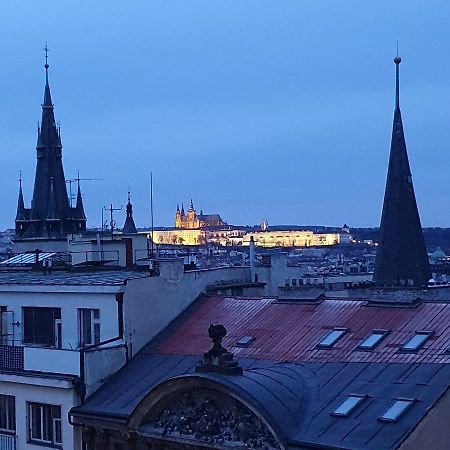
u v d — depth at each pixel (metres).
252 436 34.78
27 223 161.00
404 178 73.62
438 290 59.28
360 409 34.09
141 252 75.00
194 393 37.31
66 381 44.78
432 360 35.97
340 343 40.78
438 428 32.44
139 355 47.91
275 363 41.16
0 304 53.22
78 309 49.66
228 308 49.94
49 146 161.88
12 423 48.53
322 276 89.00
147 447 39.53
